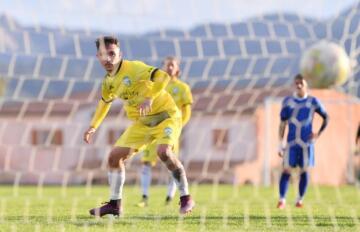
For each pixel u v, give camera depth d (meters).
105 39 25.56
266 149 88.06
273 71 77.25
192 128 102.75
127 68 25.64
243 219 29.78
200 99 101.38
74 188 76.56
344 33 51.94
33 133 106.81
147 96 25.16
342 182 97.94
